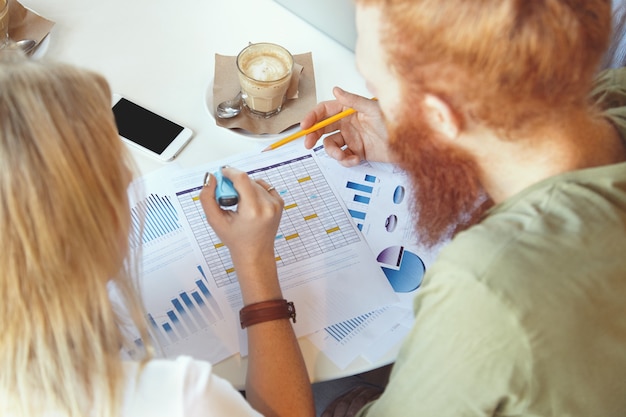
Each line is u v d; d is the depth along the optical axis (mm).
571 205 539
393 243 861
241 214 747
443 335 554
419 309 612
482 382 550
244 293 749
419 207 678
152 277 794
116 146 518
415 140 588
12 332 485
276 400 705
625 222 539
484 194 658
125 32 1042
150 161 908
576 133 543
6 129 457
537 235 528
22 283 474
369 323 790
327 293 808
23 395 504
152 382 530
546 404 572
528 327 508
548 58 470
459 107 520
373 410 683
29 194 456
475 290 520
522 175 569
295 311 782
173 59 1022
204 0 1106
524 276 512
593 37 486
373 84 587
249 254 751
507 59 470
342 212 886
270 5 1118
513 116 514
